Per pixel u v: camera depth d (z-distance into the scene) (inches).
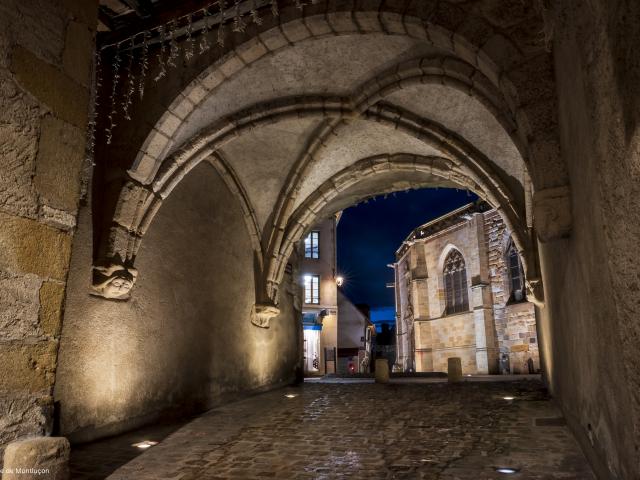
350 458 233.5
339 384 565.3
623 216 91.2
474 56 216.5
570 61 143.6
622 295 98.6
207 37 298.2
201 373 387.5
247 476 209.9
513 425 288.2
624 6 78.0
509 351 974.4
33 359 112.4
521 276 984.9
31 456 101.9
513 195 401.4
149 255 339.9
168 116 303.0
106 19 307.7
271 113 363.3
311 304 1080.2
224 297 437.1
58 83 126.2
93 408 277.6
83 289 280.8
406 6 233.1
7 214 110.5
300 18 266.1
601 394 144.8
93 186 297.0
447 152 411.5
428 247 1237.1
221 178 452.4
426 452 238.5
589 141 119.6
